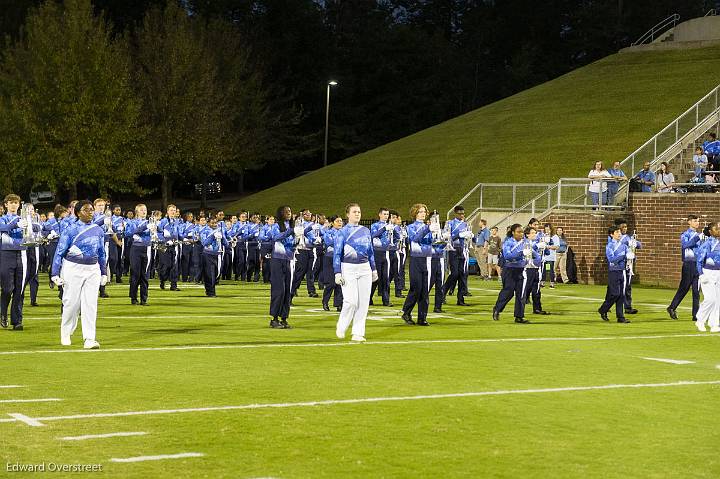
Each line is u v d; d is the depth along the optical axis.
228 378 12.77
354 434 9.66
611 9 102.19
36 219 21.09
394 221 25.92
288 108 89.81
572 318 22.81
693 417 10.85
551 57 105.75
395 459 8.74
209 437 9.43
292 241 18.89
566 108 62.97
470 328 19.81
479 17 112.06
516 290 21.34
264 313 22.06
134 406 10.82
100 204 19.09
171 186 79.06
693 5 103.94
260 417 10.37
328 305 23.59
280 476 8.12
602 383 13.01
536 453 9.07
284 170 96.06
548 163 54.31
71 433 9.48
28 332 17.62
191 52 66.12
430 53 98.88
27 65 62.03
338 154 96.94
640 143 53.91
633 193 38.47
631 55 71.19
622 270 21.80
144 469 8.25
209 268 27.12
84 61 57.81
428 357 15.17
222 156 68.44
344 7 101.81
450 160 59.28
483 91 107.31
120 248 31.95
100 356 14.61
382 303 25.36
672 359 15.64
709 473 8.51
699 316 20.03
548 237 35.69
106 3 87.56
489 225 42.94
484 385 12.62
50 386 11.96
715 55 66.50
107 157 58.19
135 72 66.44
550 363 14.83
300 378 12.88
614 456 9.02
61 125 57.09
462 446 9.27
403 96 97.12
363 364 14.26
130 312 21.92
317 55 94.75
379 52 96.44
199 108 65.69
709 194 36.53
